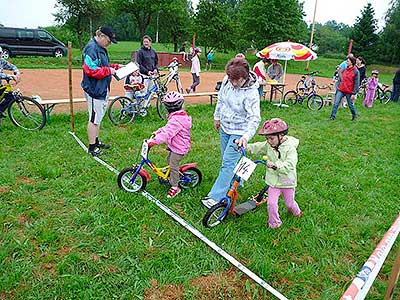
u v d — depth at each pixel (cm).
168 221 392
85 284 294
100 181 478
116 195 438
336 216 423
